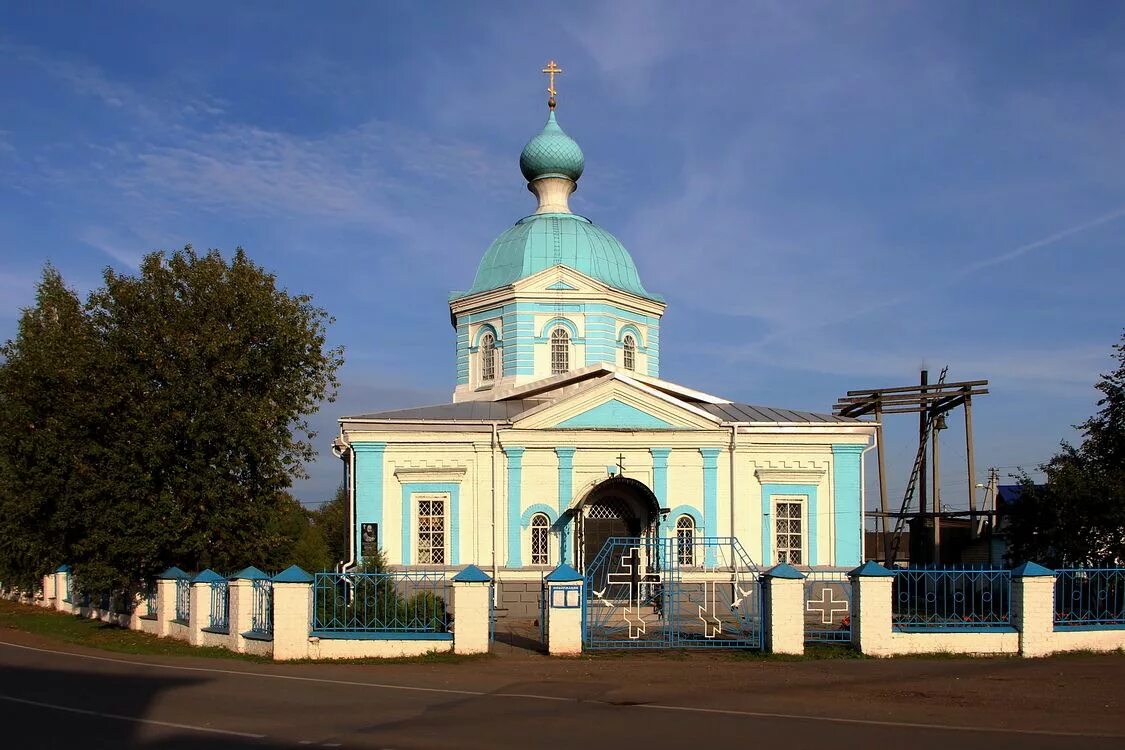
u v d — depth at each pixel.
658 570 31.62
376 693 16.83
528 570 31.81
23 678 19.16
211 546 29.88
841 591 32.38
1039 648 21.55
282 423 30.78
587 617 23.67
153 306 29.70
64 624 34.03
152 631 29.39
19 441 32.84
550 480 32.41
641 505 32.59
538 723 13.96
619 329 37.38
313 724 13.99
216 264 30.98
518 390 34.94
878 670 19.47
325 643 21.69
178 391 29.03
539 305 36.59
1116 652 21.84
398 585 28.83
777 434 33.00
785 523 32.97
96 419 29.11
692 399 35.84
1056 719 14.31
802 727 13.62
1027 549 28.33
